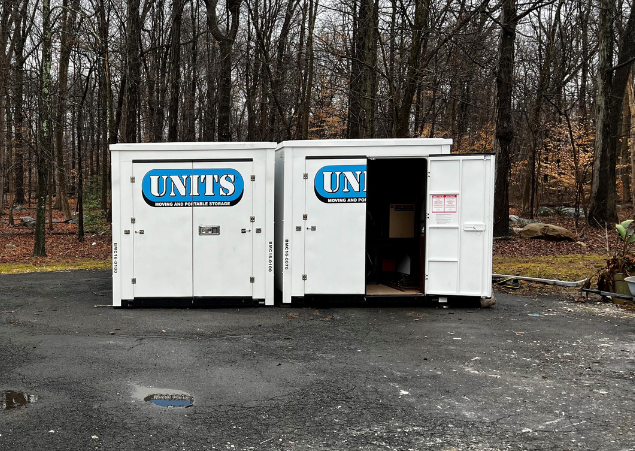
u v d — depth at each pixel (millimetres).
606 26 20469
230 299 8508
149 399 4457
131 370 5230
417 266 9719
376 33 17094
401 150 8398
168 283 8469
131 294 8445
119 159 8406
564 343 6266
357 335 6688
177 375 5082
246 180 8477
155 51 25156
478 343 6285
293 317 7785
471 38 17359
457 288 8422
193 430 3854
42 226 16531
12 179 26594
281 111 19688
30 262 15086
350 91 17609
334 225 8445
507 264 13359
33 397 4488
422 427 3908
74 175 28672
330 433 3809
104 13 21781
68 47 21172
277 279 9266
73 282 11031
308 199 8453
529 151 28703
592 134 26281
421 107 26391
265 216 8508
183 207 8461
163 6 25453
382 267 10023
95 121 29375
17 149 26844
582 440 3684
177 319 7645
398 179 10039
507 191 18562
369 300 8648
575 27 25984
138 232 8430
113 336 6613
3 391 4637
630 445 3604
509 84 17797
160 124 23922
